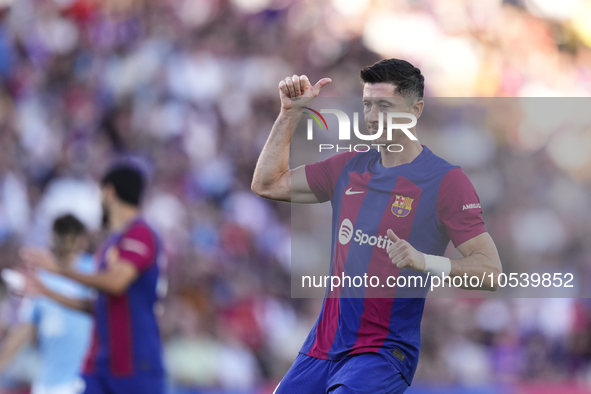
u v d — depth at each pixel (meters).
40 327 19.12
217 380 27.42
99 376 15.45
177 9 44.22
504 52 45.31
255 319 29.97
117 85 41.28
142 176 17.02
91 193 35.47
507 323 29.80
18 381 24.91
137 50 42.47
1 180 35.03
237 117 39.91
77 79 42.44
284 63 42.41
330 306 11.22
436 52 43.62
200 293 30.61
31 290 19.05
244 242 33.53
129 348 15.50
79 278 14.91
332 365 10.84
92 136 39.16
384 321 10.71
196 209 34.44
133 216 16.78
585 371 29.50
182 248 31.97
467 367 28.91
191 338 27.95
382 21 43.97
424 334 29.25
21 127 40.22
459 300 29.83
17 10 45.66
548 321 29.75
